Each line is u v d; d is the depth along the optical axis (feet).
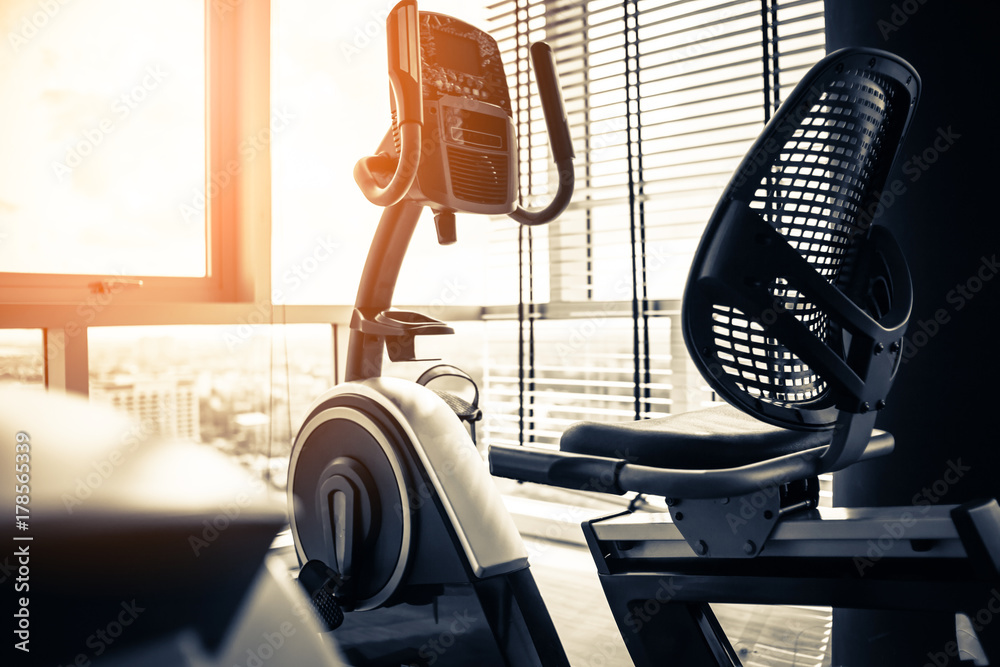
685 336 2.93
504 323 10.74
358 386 4.93
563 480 3.36
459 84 4.83
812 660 5.41
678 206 8.78
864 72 2.91
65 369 6.45
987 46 4.38
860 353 2.87
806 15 7.39
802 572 3.27
